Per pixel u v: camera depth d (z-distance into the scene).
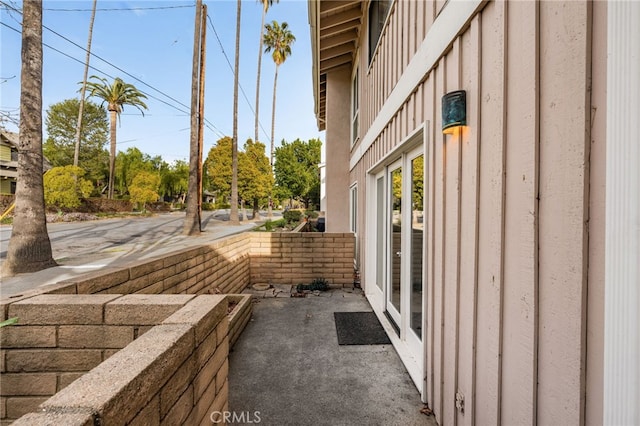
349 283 5.37
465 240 1.74
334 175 7.99
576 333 0.98
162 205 30.36
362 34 5.90
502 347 1.38
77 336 1.53
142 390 0.86
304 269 5.40
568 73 1.03
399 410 2.11
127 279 2.18
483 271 1.55
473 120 1.65
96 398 0.73
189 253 3.12
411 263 2.95
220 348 1.54
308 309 4.14
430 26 2.29
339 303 4.42
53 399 0.73
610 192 0.83
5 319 1.52
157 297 1.62
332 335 3.28
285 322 3.66
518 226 1.28
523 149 1.25
